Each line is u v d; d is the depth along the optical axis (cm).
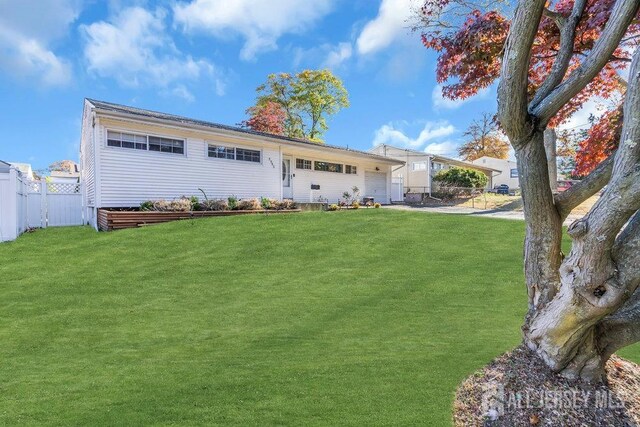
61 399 281
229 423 248
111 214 928
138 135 1055
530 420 234
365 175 1917
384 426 243
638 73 185
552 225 256
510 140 250
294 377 311
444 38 369
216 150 1232
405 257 703
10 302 509
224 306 496
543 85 260
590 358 253
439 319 446
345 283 580
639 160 189
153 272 635
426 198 2328
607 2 271
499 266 643
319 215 1070
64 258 714
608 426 228
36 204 1095
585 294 223
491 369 289
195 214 1069
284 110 3031
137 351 369
